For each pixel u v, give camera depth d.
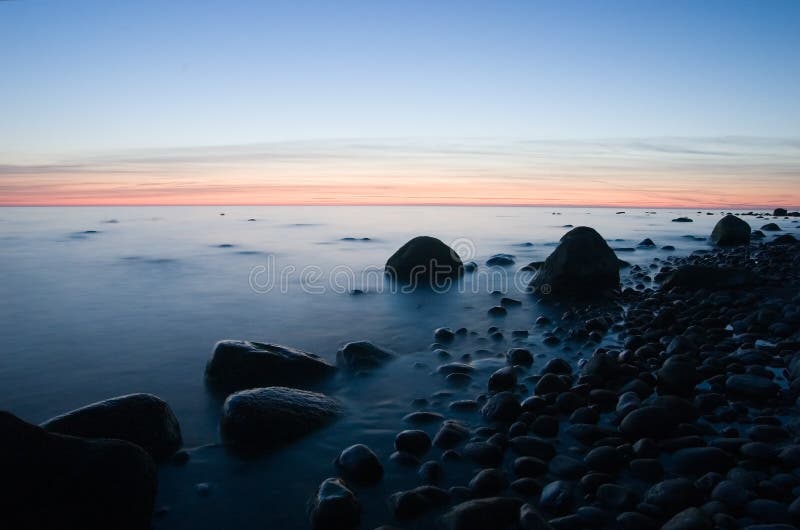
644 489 3.17
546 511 2.98
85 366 5.43
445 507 3.04
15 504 2.61
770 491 2.96
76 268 11.51
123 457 2.89
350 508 2.90
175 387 4.89
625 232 20.14
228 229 20.67
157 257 13.07
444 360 5.63
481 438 3.82
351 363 5.38
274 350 5.18
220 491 3.22
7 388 4.83
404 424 4.12
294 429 3.89
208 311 7.84
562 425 4.03
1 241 16.31
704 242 16.81
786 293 8.29
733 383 4.49
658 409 3.83
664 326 6.69
